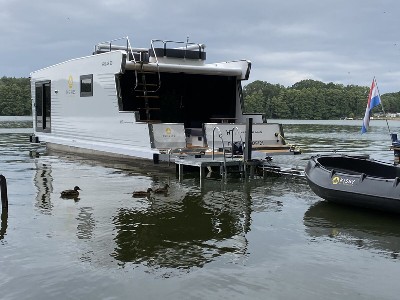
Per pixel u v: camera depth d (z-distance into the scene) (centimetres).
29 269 572
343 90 9950
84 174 1266
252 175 1220
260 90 9738
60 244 662
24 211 846
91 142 1537
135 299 497
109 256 618
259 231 733
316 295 507
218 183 1147
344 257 620
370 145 2231
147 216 816
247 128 1192
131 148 1364
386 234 722
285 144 1404
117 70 1366
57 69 1720
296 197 984
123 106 1498
